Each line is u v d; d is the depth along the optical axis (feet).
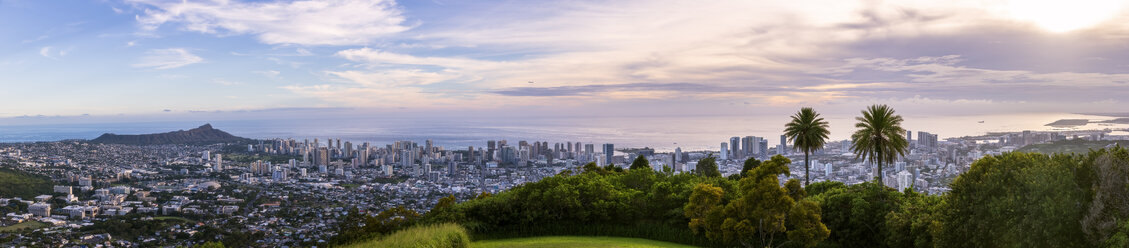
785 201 97.86
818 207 100.58
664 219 140.67
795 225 100.07
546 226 139.74
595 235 137.80
